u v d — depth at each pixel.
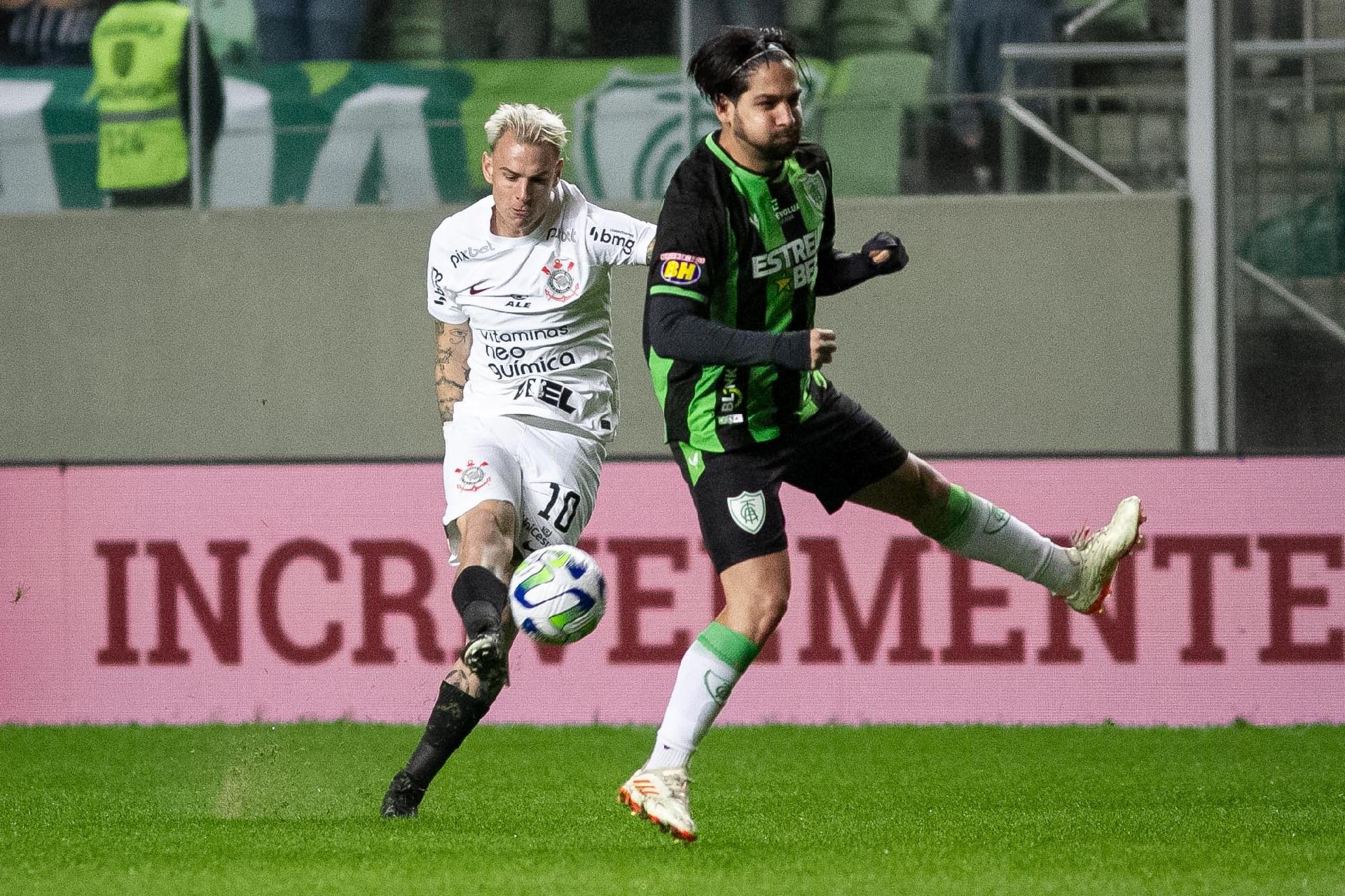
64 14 33.59
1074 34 32.22
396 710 25.95
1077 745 22.98
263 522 26.19
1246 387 31.75
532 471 15.73
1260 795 17.53
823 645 25.58
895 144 32.41
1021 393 31.53
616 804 16.95
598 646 25.91
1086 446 31.47
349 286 32.59
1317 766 20.53
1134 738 23.64
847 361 31.75
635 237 15.59
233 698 26.14
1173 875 12.01
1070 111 32.22
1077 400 31.47
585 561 13.84
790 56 12.91
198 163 33.44
